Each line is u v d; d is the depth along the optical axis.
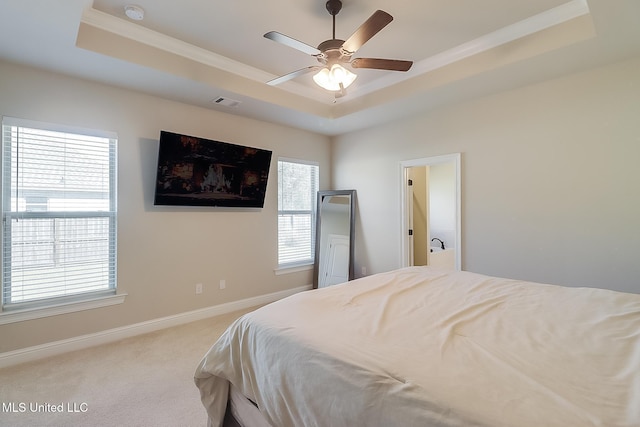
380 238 4.27
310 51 2.05
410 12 2.28
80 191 2.80
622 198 2.50
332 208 4.67
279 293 4.32
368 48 2.80
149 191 3.16
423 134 3.77
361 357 1.09
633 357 1.07
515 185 3.04
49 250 2.66
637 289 2.45
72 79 2.73
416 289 1.99
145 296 3.14
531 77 2.79
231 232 3.82
